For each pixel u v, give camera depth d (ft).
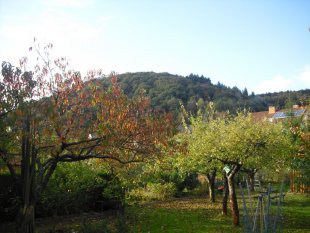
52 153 31.86
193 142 50.31
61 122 29.32
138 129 32.22
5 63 28.22
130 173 51.98
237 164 47.03
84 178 56.39
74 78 31.99
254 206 63.52
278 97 248.52
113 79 34.55
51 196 51.47
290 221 50.24
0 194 48.75
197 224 49.11
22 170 30.07
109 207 61.67
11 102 26.78
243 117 52.70
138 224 49.21
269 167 51.83
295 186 81.10
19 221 29.76
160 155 34.68
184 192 84.89
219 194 86.79
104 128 29.09
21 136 28.02
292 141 57.21
